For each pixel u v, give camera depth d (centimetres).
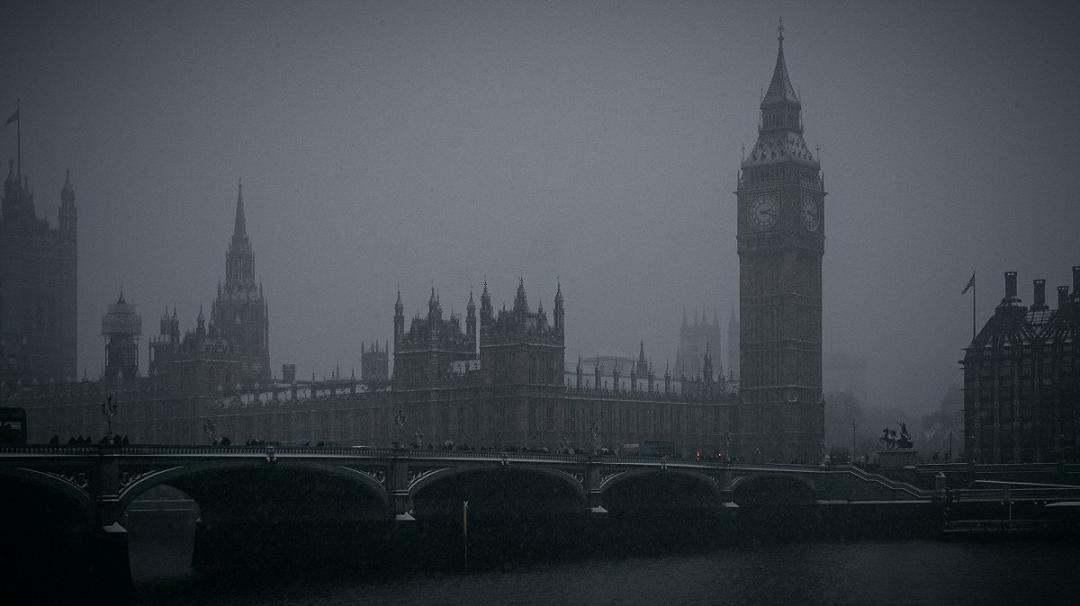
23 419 19250
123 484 17975
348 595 19288
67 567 17775
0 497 18375
